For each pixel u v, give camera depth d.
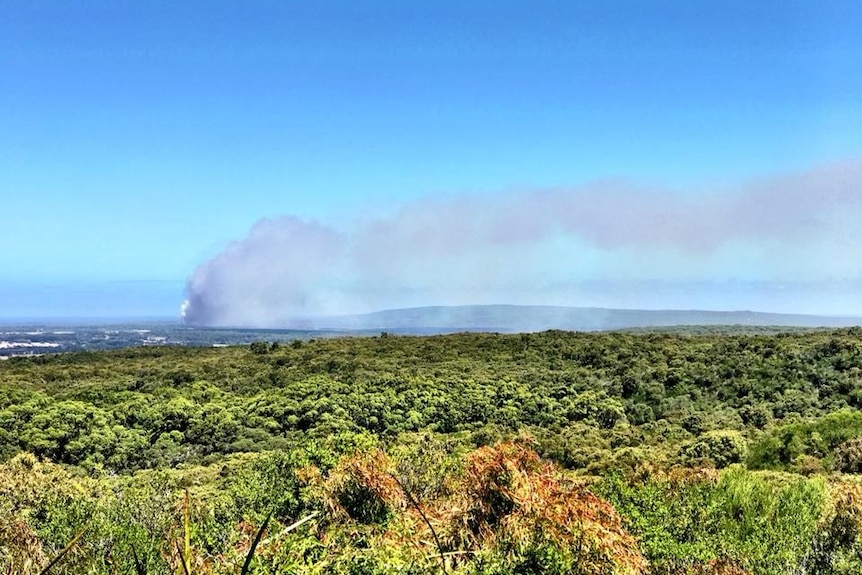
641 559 4.49
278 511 7.43
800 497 9.07
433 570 3.95
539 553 4.21
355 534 4.49
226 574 3.50
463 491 4.69
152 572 4.91
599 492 8.37
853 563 6.53
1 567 4.34
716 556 6.45
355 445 8.34
